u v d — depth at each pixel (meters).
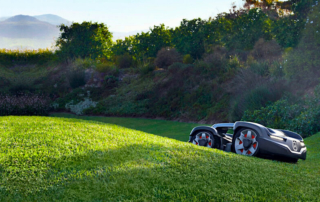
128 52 30.91
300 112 11.05
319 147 8.02
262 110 11.90
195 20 26.39
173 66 22.30
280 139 6.10
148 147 5.35
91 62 28.75
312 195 3.86
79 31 30.39
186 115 17.02
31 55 32.91
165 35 28.64
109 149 5.04
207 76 19.39
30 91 25.31
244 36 24.67
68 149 4.81
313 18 13.46
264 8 29.39
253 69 15.34
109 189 3.53
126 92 22.39
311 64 12.78
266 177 4.39
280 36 20.86
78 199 3.33
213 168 4.51
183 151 5.27
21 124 6.69
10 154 4.38
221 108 15.64
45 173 3.91
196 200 3.38
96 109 20.67
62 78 27.16
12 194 3.40
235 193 3.65
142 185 3.67
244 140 6.21
